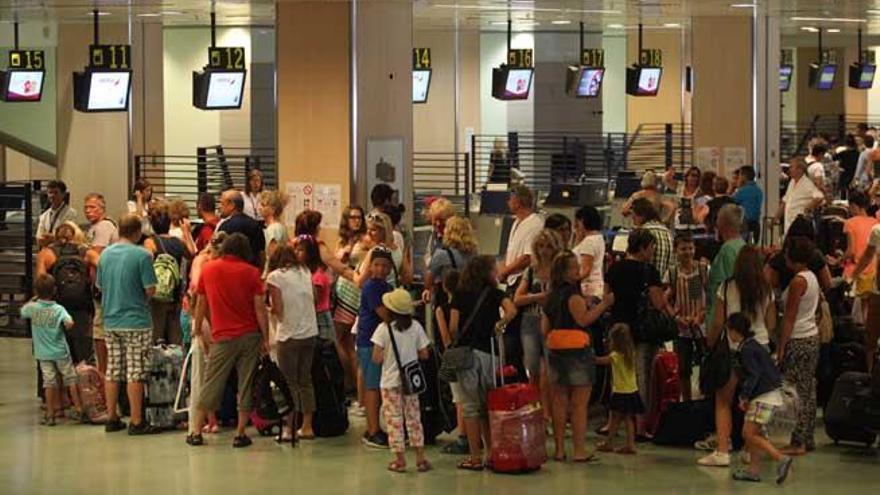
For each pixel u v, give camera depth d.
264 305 10.66
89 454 10.49
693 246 11.20
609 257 11.89
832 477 9.62
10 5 17.39
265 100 25.20
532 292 10.52
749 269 9.62
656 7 18.91
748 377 9.48
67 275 12.37
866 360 11.21
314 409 10.84
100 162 21.36
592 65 23.97
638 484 9.45
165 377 11.30
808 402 10.23
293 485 9.51
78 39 21.22
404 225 14.06
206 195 13.22
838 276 13.23
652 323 10.35
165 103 25.38
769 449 9.45
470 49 26.88
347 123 14.61
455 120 26.83
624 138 26.70
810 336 10.08
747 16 20.08
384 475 9.77
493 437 9.82
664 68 27.28
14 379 13.71
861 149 23.73
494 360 9.87
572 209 18.64
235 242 10.64
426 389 10.57
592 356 10.08
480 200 18.69
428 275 10.72
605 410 11.91
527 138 27.47
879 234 11.23
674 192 19.12
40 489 9.45
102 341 11.80
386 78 14.91
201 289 10.66
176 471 9.93
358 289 11.81
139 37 21.31
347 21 14.57
